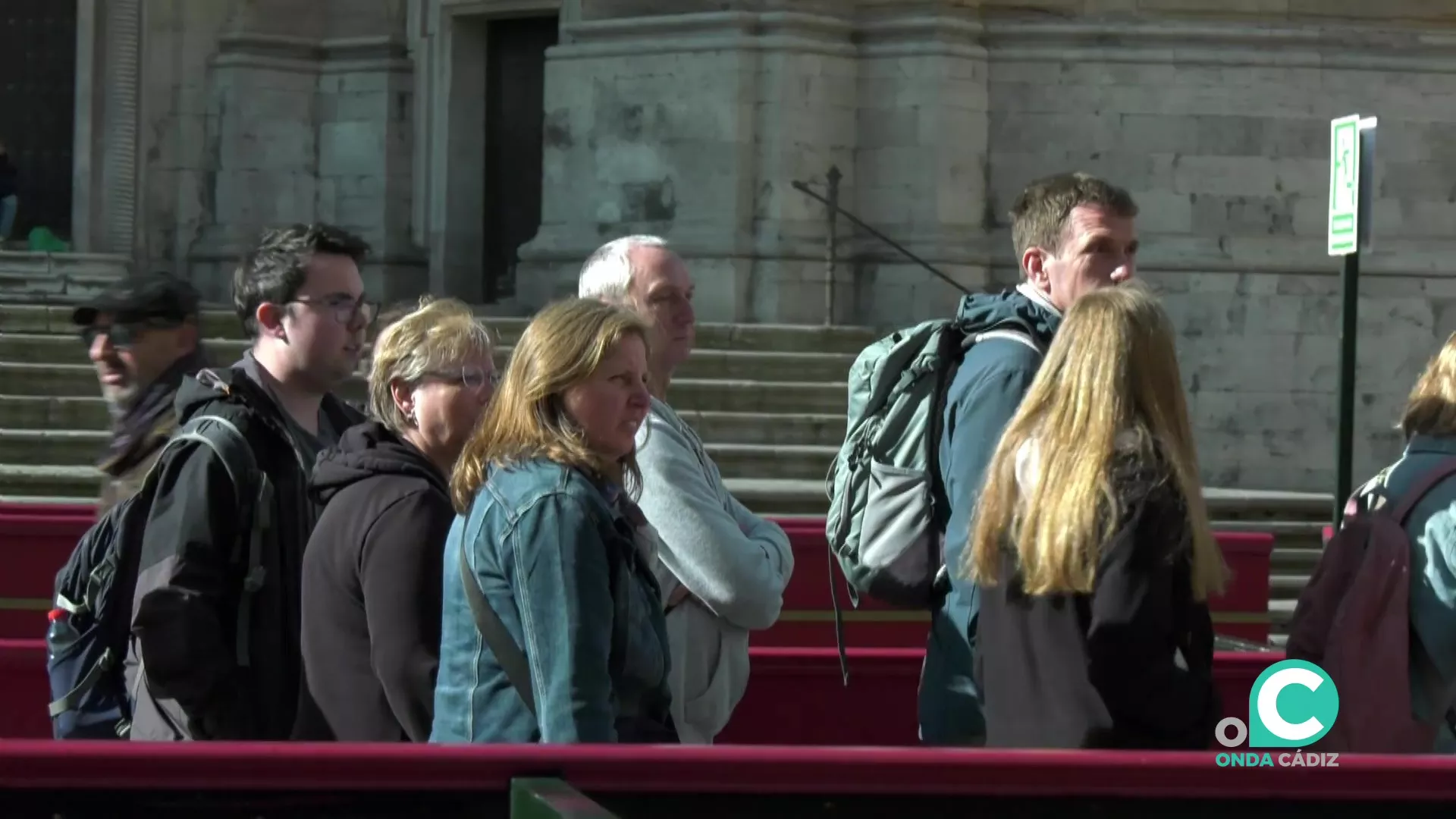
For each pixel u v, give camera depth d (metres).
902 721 7.95
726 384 19.00
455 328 5.68
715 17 21.84
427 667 5.21
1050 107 22.03
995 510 5.23
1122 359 5.08
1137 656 4.83
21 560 10.70
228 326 20.08
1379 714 5.93
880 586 6.23
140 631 5.54
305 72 25.73
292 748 4.14
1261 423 21.92
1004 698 5.14
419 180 25.17
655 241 6.31
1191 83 21.98
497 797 4.20
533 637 4.69
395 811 4.18
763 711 7.88
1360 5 22.17
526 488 4.80
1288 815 4.38
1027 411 5.22
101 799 4.07
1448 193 22.17
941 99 21.66
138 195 25.25
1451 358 6.27
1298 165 22.03
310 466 5.95
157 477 5.92
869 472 6.27
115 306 6.57
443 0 24.75
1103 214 6.30
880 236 20.75
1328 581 6.10
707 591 5.77
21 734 7.70
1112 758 4.37
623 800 4.23
